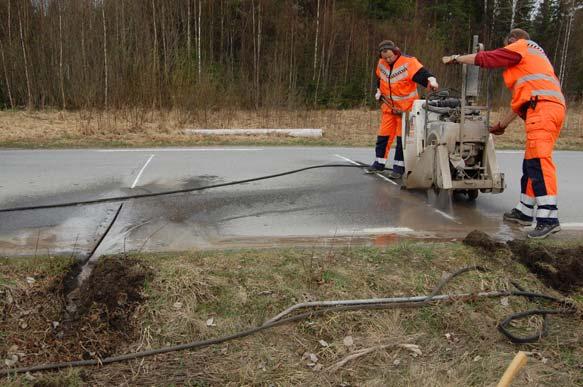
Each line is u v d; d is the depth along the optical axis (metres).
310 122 15.62
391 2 28.94
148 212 5.88
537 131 5.04
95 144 10.93
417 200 6.65
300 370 3.26
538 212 5.11
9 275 3.83
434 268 4.22
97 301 3.62
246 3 24.08
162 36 19.78
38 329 3.44
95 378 3.12
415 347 3.50
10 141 10.89
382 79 7.40
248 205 6.25
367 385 3.15
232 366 3.25
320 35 24.33
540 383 3.20
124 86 17.16
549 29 32.44
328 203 6.42
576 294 4.09
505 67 5.35
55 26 18.41
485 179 5.96
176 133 12.77
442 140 5.95
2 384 2.98
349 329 3.60
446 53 28.44
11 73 18.52
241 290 3.79
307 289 3.86
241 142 11.74
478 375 3.24
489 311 3.85
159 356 3.32
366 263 4.23
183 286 3.76
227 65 22.56
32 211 5.84
